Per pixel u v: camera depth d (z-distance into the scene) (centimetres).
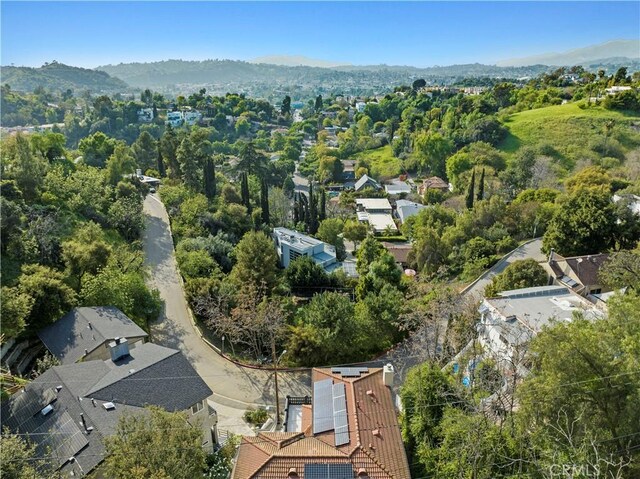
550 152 10975
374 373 2898
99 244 4400
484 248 6100
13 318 3147
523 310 3734
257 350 4166
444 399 2573
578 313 2384
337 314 3981
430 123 15625
